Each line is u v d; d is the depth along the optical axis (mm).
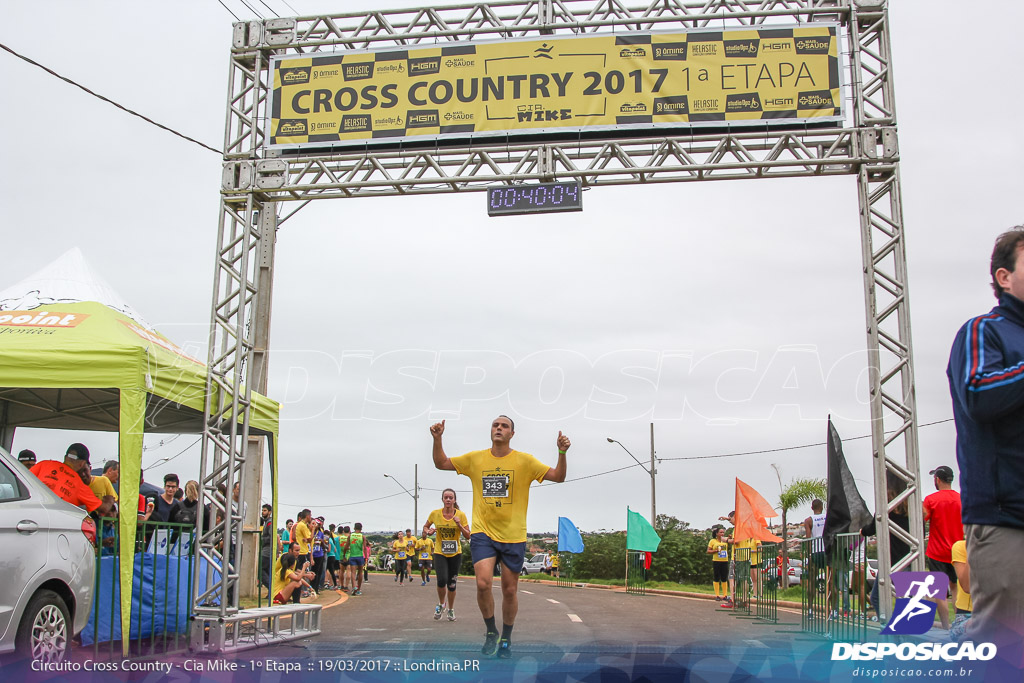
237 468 9930
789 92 10359
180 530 9242
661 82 10500
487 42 10789
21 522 6152
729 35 10500
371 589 23844
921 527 9070
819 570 10320
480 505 7672
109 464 10281
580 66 10625
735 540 15922
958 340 3477
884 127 10078
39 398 11164
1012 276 3416
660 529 35875
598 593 24062
